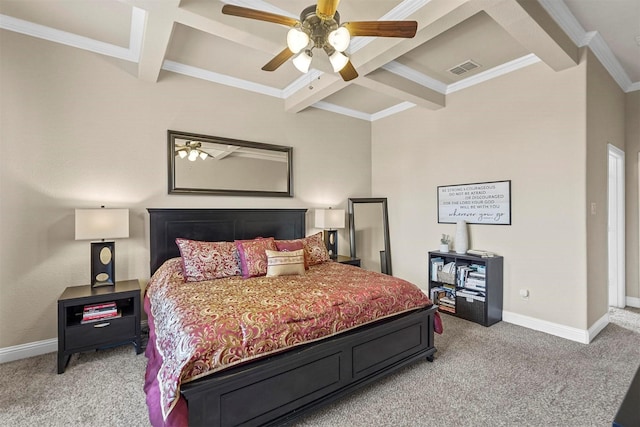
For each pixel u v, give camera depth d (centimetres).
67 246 284
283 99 423
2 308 258
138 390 217
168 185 336
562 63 288
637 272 386
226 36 246
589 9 247
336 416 192
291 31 186
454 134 404
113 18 259
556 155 310
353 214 488
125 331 265
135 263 318
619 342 293
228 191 376
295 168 437
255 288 245
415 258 460
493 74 358
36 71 271
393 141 490
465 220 393
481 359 262
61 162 282
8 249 261
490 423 184
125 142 313
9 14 254
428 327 259
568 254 303
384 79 339
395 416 191
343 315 210
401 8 241
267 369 171
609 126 341
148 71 301
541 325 323
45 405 199
